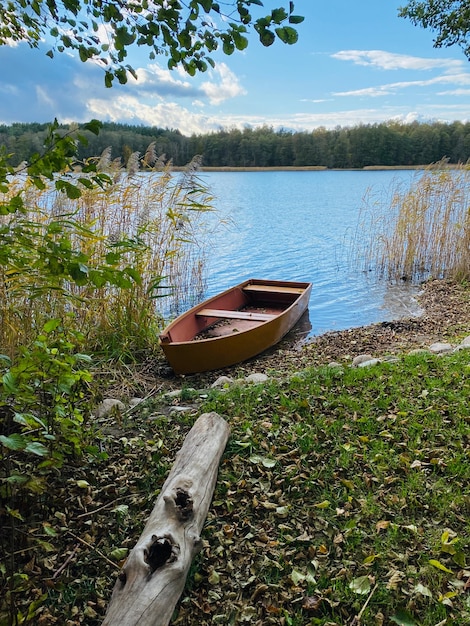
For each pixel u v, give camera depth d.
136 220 7.16
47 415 3.04
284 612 2.29
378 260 13.05
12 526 2.26
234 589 2.46
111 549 2.75
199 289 10.33
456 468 3.18
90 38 2.92
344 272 13.01
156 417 4.38
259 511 2.96
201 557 2.62
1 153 2.23
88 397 4.53
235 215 22.97
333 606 2.29
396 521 2.79
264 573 2.53
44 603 2.43
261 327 7.06
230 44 2.53
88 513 2.99
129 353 6.43
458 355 5.19
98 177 2.16
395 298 10.64
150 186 7.63
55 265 2.18
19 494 2.87
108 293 6.62
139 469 3.44
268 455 3.46
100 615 2.35
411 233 12.12
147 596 2.10
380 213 15.03
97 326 6.50
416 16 10.55
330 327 8.89
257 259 14.73
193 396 4.89
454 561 2.49
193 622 2.29
